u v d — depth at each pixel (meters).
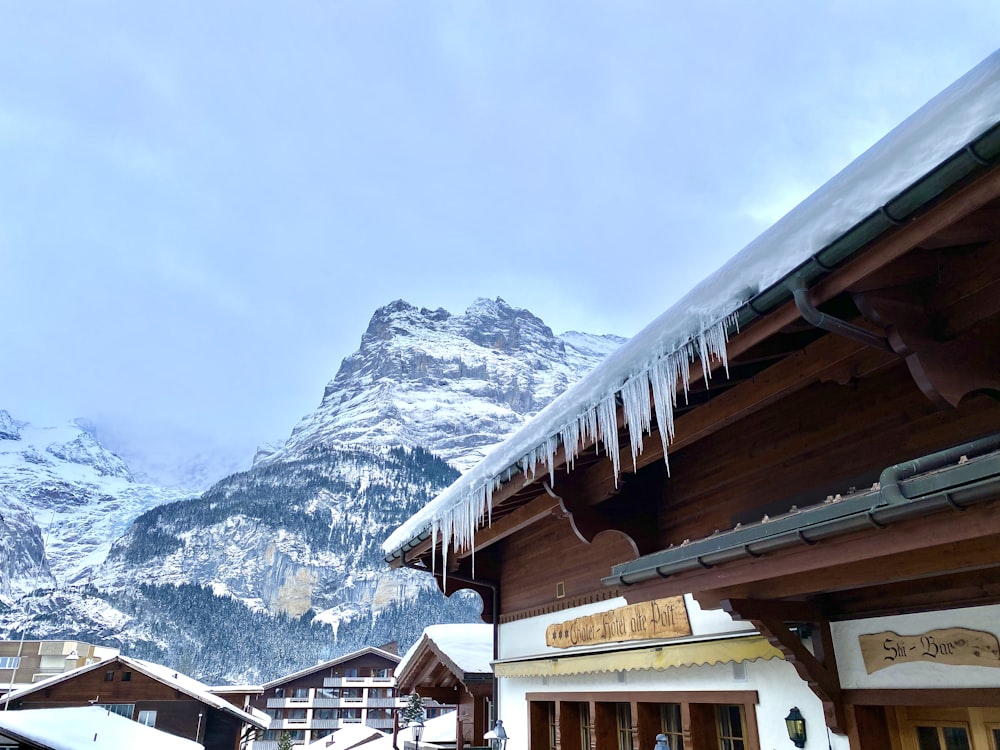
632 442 4.25
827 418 4.95
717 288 3.32
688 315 3.52
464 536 6.88
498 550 10.16
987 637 3.88
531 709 8.69
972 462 2.62
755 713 5.34
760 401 4.23
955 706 4.04
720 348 3.35
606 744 7.24
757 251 3.12
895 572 3.56
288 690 59.41
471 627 12.88
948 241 2.68
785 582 4.26
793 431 5.23
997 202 2.53
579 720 7.93
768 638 4.63
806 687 4.92
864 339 3.07
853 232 2.63
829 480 4.84
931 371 3.01
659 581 4.50
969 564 3.21
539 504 6.96
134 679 30.19
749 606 4.52
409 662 12.91
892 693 4.34
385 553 9.35
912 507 2.82
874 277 2.98
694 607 5.93
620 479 5.95
